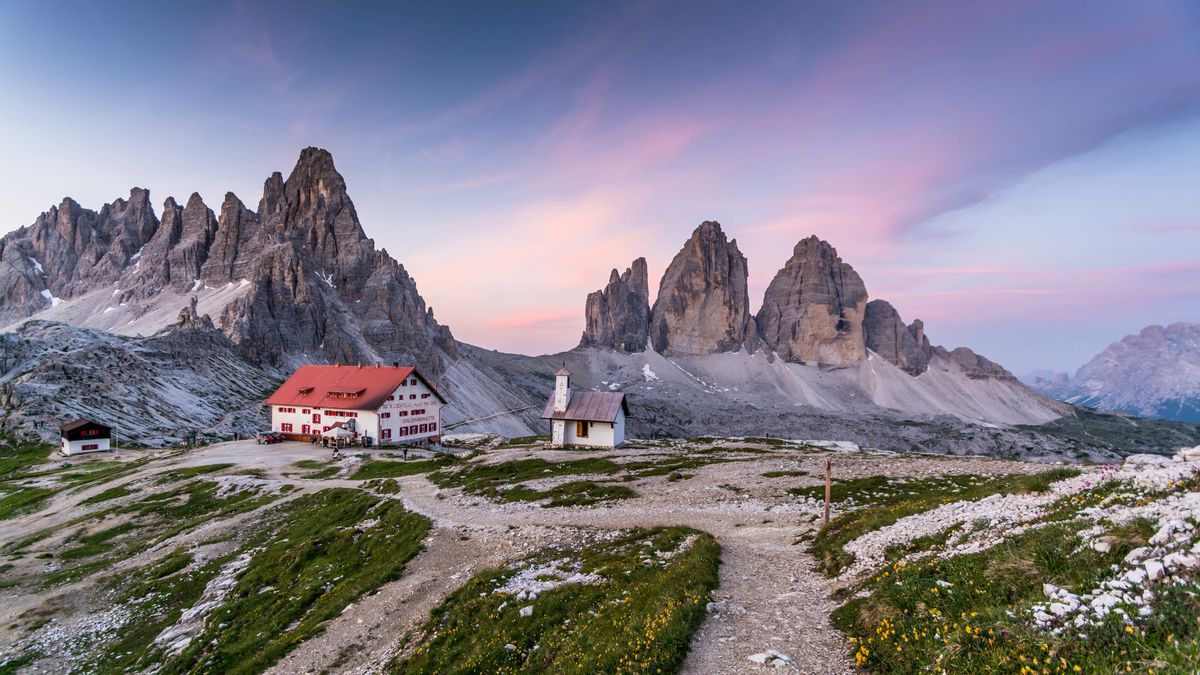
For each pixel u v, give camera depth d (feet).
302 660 74.64
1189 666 25.16
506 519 125.49
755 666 42.60
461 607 75.25
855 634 45.75
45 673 98.07
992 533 55.72
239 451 310.45
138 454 340.18
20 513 219.41
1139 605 31.89
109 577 142.82
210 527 169.27
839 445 315.99
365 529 134.51
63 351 540.52
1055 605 34.27
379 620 80.84
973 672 32.27
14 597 136.36
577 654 51.96
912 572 51.08
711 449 261.03
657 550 85.51
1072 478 70.90
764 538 92.17
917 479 131.03
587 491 148.46
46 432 366.22
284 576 115.03
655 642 47.52
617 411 291.58
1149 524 40.14
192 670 84.58
